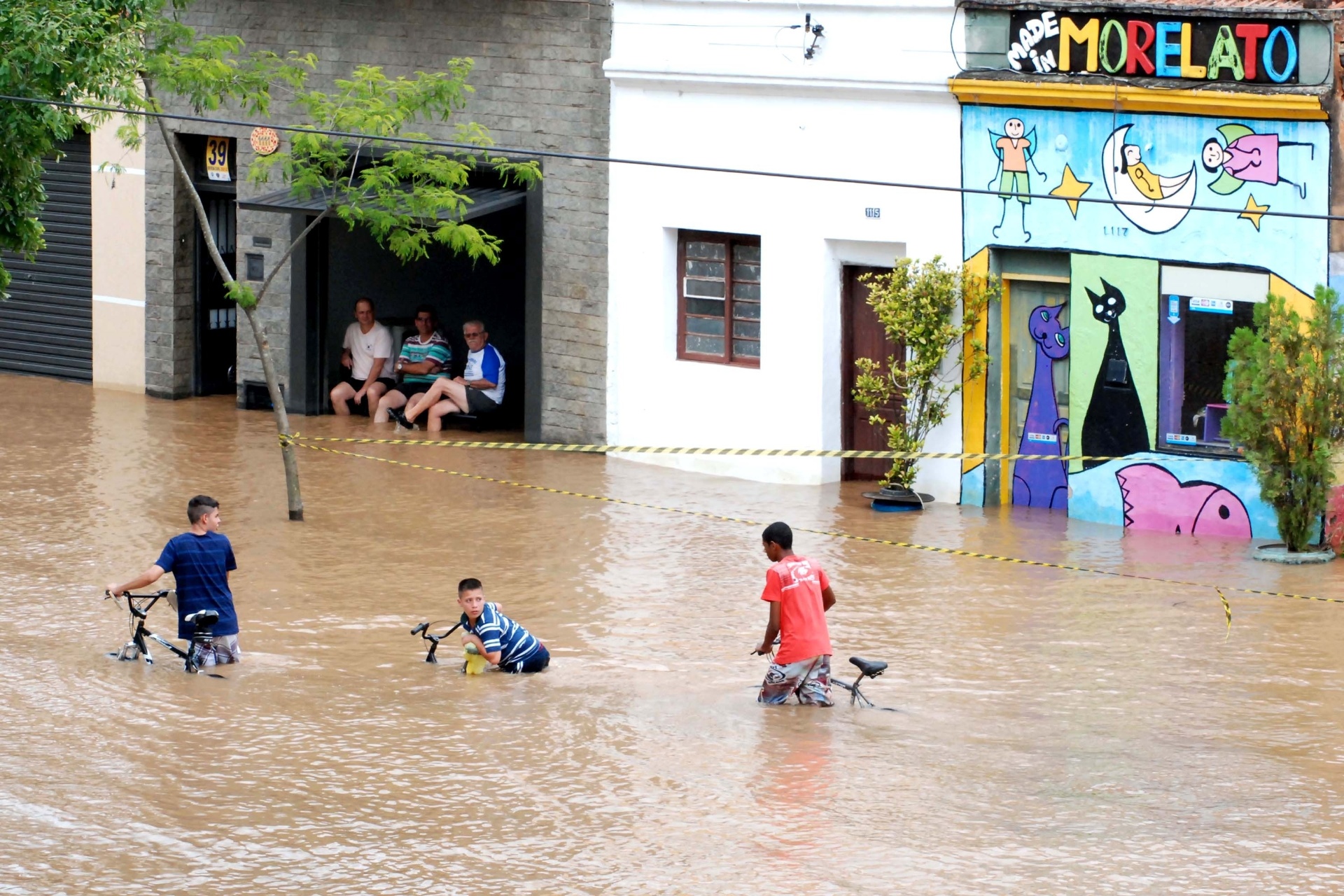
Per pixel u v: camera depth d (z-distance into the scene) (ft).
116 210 105.50
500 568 67.56
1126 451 74.02
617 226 88.02
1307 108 67.21
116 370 107.24
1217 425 71.97
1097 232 73.61
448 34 91.97
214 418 99.19
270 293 100.53
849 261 82.02
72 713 48.85
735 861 37.96
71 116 70.18
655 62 84.58
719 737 47.09
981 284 76.43
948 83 75.87
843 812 40.93
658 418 88.07
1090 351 74.59
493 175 92.53
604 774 43.88
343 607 61.72
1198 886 36.35
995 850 38.42
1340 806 41.19
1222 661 54.29
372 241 101.45
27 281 110.32
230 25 98.78
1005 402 77.92
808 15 79.82
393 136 74.23
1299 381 65.72
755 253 84.58
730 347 85.97
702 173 84.58
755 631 59.31
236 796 42.22
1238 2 68.49
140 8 71.72
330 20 95.81
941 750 45.78
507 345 101.14
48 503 77.15
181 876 37.35
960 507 78.18
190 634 53.83
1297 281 68.69
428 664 54.85
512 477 84.48
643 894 36.24
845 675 53.52
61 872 37.47
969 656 55.36
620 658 55.93
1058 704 50.11
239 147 99.96
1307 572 65.36
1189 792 42.24
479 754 45.52
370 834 39.78
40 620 59.26
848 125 79.92
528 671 54.03
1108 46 71.97
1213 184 70.28
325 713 49.14
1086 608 60.85
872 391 78.79
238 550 69.56
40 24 67.05
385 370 99.55
